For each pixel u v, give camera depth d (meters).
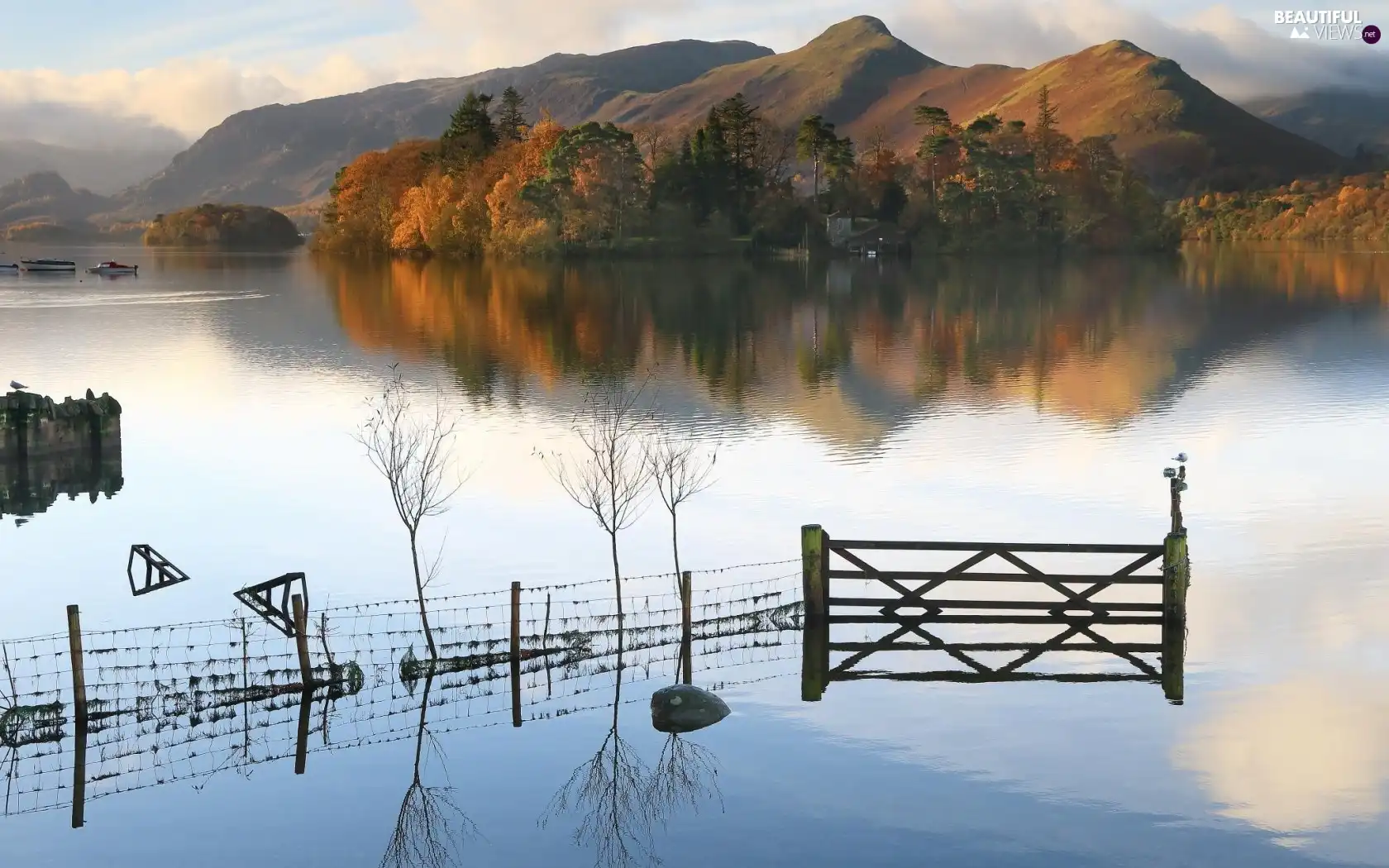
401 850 21.78
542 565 37.00
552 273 188.00
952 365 83.56
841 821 22.31
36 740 26.28
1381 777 23.38
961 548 30.77
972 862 20.94
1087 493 44.50
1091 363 83.56
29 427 51.53
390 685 28.75
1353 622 30.91
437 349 93.88
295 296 150.12
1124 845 21.36
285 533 40.97
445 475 49.06
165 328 110.00
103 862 21.55
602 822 22.50
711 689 28.02
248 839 22.28
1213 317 115.62
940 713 26.53
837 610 32.53
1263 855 21.02
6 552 39.31
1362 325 106.38
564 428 59.47
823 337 101.31
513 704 27.59
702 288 156.12
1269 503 42.53
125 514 43.78
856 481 46.84
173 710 27.47
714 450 53.53
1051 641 30.23
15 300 146.25
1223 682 27.69
